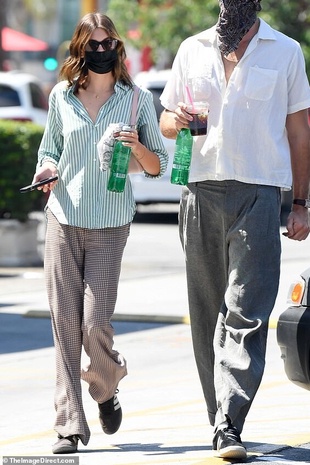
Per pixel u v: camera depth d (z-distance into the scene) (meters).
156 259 34.81
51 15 119.94
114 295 13.66
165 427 15.27
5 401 17.52
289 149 13.59
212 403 14.07
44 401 17.48
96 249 13.66
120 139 13.25
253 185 13.30
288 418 15.74
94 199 13.61
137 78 44.00
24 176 32.25
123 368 13.79
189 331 23.73
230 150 13.29
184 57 13.61
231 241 13.36
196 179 13.53
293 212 13.70
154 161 13.71
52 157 13.97
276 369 19.59
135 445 14.12
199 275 13.84
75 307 13.66
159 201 43.50
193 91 13.45
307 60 52.41
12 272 31.98
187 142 13.20
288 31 52.97
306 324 13.41
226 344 13.16
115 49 13.61
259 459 13.21
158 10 56.06
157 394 17.78
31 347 22.19
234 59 13.29
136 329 23.97
